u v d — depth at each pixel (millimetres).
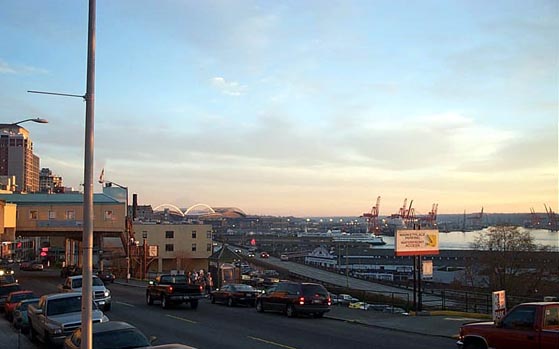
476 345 14328
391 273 149750
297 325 23625
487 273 71812
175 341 19109
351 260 170750
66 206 70688
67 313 18328
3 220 39656
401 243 27844
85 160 10797
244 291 32094
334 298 42594
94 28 10984
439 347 17797
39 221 69812
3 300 33719
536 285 66812
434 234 28672
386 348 17641
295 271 123875
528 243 73188
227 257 86812
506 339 13492
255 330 22031
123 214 71500
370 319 25203
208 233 115188
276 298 27703
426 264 29109
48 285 52531
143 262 70125
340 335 20625
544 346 12688
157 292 31766
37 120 23812
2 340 20734
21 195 73375
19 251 152750
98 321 17125
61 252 143000
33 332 19875
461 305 43562
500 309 19594
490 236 79562
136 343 11969
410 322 23969
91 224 10703
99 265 77375
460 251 156500
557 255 70750
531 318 13156
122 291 44781
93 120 10930
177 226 113625
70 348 12430
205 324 23953
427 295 66125
